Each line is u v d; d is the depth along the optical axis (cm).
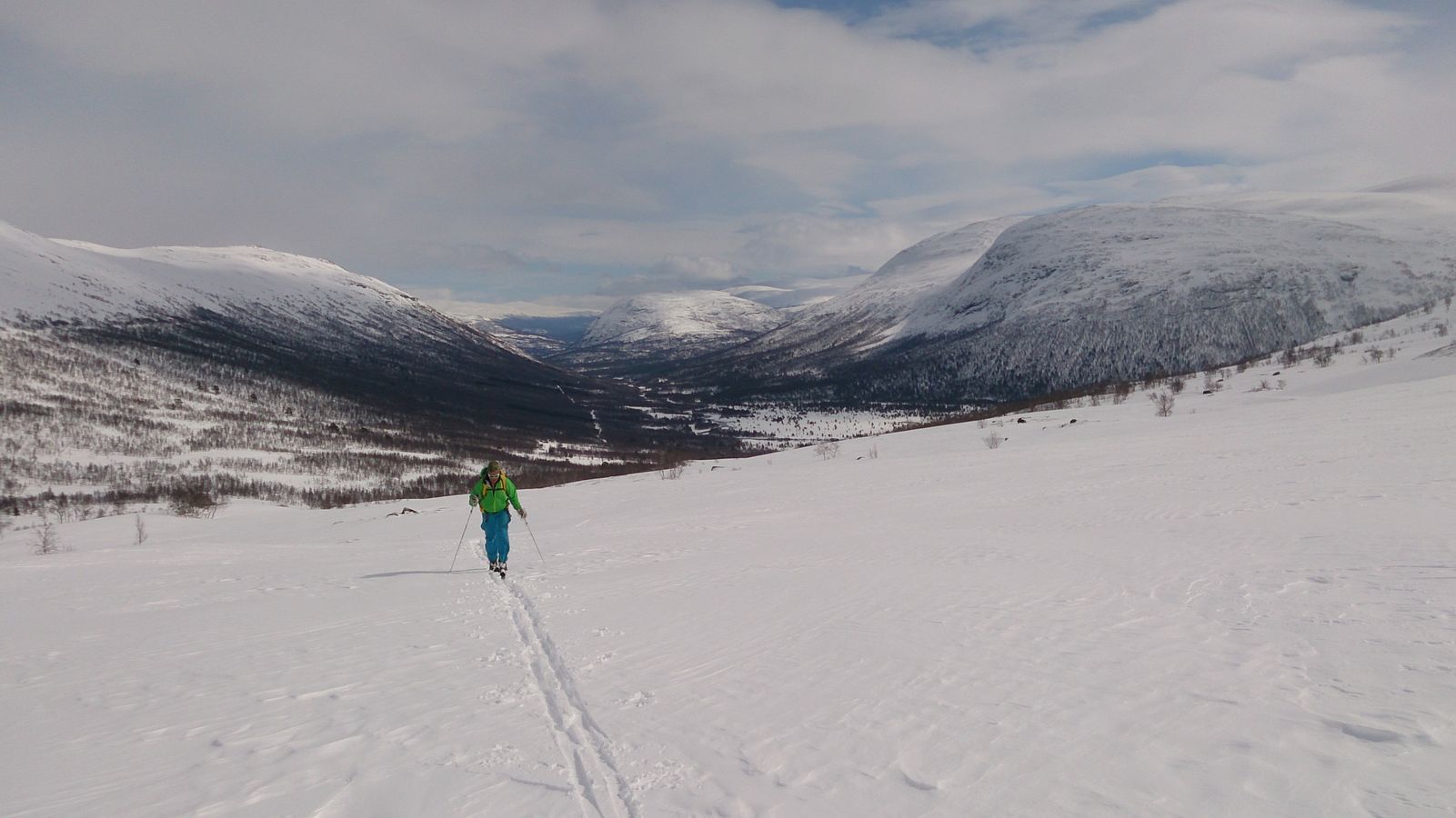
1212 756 356
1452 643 490
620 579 1098
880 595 827
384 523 3641
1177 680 470
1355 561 781
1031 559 1014
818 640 646
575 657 634
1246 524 1125
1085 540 1151
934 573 958
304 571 1577
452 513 3850
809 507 2419
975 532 1392
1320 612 603
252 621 909
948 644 599
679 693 522
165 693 575
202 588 1340
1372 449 2014
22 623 1026
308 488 9981
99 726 496
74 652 770
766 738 423
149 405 13962
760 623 731
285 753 429
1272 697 427
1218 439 3145
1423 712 384
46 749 453
